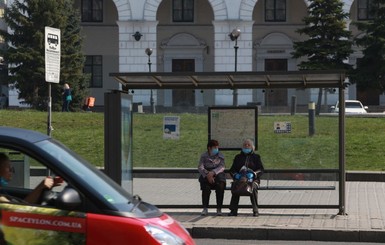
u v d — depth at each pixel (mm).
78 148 29219
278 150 17109
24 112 39156
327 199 17875
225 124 16781
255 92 17062
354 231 14031
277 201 17703
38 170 11422
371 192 20359
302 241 14109
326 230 14109
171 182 22672
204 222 15070
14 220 7109
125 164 15914
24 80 53719
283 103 17000
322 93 16891
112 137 15531
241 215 16141
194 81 16469
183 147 17391
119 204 7402
